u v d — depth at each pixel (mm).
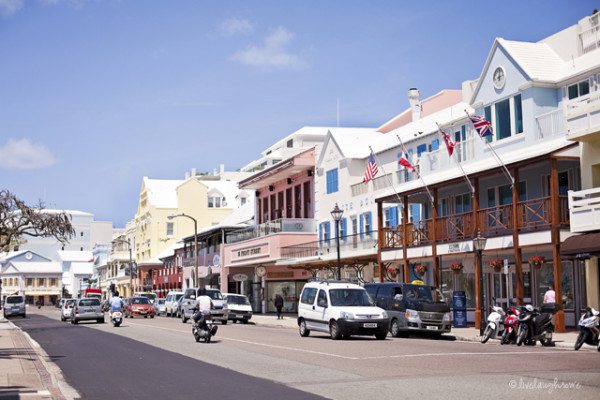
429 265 41906
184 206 101125
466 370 16391
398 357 19828
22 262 145500
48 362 20719
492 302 36719
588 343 22078
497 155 31297
